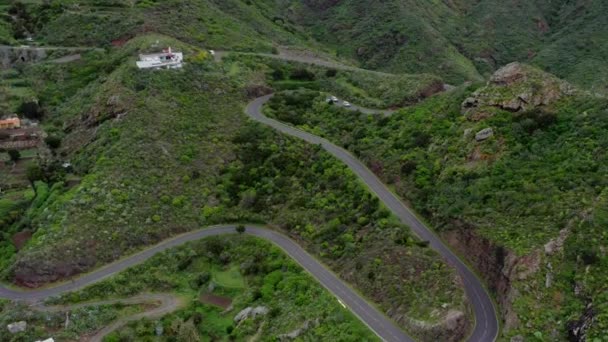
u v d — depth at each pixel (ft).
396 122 418.92
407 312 265.54
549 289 249.34
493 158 336.08
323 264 319.88
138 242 342.64
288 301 297.12
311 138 429.79
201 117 441.68
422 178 348.59
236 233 357.61
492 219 296.10
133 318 297.12
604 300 234.17
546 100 359.46
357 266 302.25
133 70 460.14
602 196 274.36
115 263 329.72
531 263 260.21
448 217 313.12
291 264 320.91
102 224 341.00
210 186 390.63
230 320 300.40
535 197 293.84
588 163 300.81
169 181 382.83
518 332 239.91
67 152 420.77
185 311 304.91
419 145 379.35
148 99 434.30
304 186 383.86
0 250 329.72
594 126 323.37
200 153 410.31
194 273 333.83
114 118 420.77
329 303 281.95
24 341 274.77
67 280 314.35
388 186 362.53
